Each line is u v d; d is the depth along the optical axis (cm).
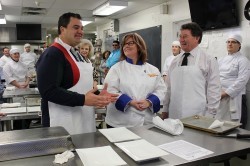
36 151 118
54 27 1020
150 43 595
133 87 196
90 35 1254
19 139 119
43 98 158
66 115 167
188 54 224
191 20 427
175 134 150
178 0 488
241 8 343
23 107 302
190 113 216
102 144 136
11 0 525
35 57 777
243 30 342
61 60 157
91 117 180
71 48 168
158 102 198
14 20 818
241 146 132
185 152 123
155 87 206
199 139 143
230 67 327
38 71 154
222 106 318
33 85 538
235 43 324
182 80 220
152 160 114
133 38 198
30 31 903
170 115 234
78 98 150
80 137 146
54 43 164
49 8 617
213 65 216
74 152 123
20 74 500
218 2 363
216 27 378
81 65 169
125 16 736
